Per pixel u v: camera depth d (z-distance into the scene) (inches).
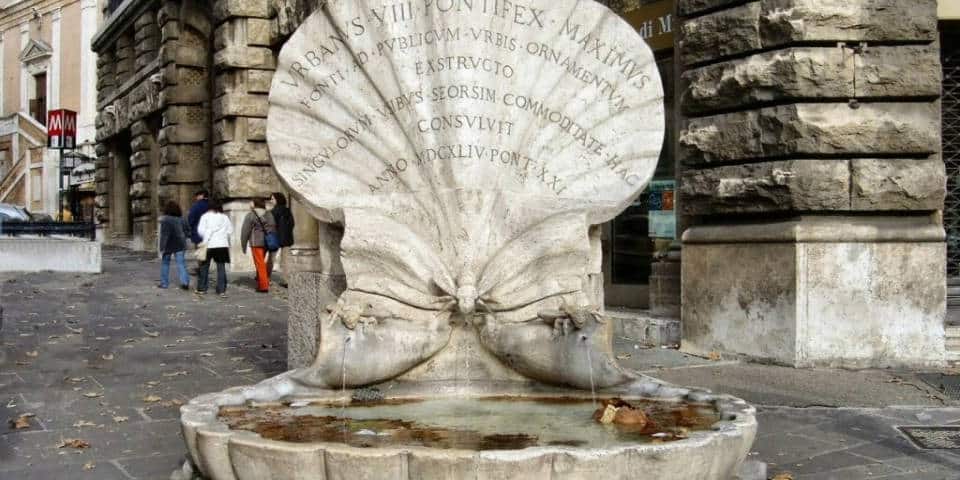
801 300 354.3
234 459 166.2
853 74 361.7
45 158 2091.5
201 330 473.1
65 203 1717.5
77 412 286.8
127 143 1477.6
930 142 365.7
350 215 233.3
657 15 470.0
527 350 220.5
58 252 811.4
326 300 250.4
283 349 411.8
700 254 395.5
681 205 418.6
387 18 251.0
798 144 359.6
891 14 363.3
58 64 2410.2
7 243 797.9
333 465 157.4
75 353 400.8
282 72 252.7
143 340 438.3
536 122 247.6
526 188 245.3
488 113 245.8
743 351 375.2
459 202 237.5
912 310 360.5
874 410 284.7
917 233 361.4
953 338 368.8
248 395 209.6
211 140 1008.2
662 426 186.7
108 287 684.1
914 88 364.2
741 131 378.9
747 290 374.0
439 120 245.1
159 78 1036.5
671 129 465.4
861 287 357.1
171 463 228.1
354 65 251.3
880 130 361.4
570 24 252.1
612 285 496.7
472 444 173.3
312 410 207.3
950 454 236.5
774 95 367.6
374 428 188.9
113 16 1363.2
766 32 371.6
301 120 251.1
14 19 2613.2
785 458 233.8
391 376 222.2
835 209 358.9
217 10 856.9
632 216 488.1
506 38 249.8
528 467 153.2
